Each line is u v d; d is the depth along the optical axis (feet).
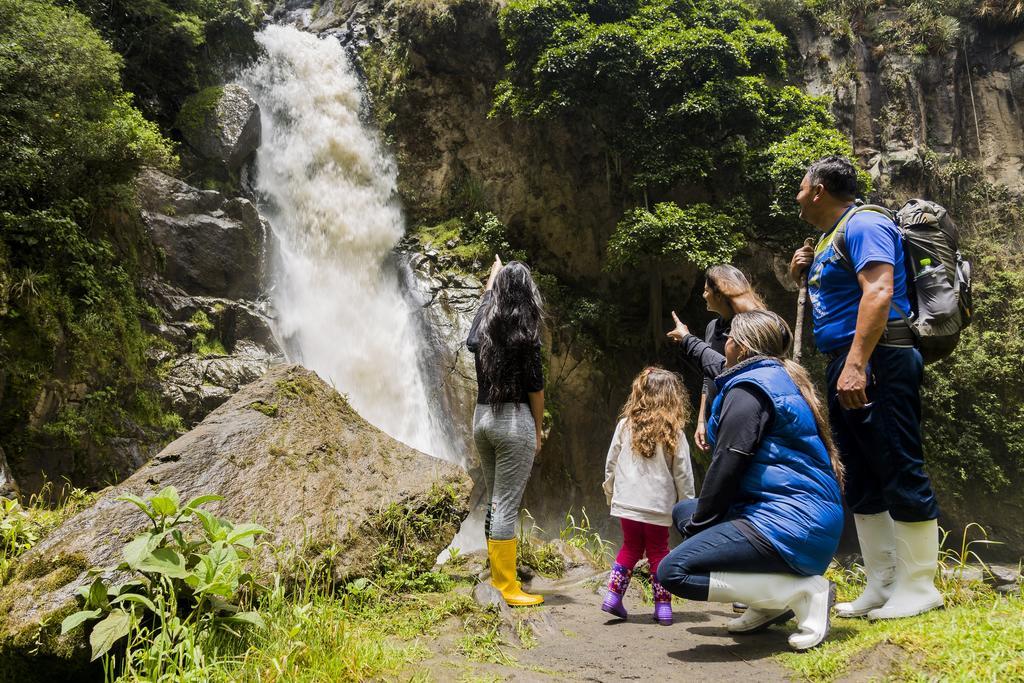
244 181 58.39
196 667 8.48
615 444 14.58
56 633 9.46
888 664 8.79
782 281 73.82
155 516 10.30
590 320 69.41
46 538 10.98
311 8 81.56
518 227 71.61
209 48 62.13
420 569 14.01
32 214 33.63
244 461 13.58
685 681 9.83
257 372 43.65
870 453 11.62
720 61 64.80
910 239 11.94
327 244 62.34
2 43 33.60
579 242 72.95
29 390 31.68
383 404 57.36
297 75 66.95
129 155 39.42
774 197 65.16
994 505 72.95
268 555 12.04
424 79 71.10
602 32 62.08
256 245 50.01
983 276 83.15
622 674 10.21
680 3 69.26
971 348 76.33
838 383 11.07
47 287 33.76
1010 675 7.79
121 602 9.36
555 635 12.39
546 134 69.92
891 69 87.40
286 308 53.72
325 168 65.10
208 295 46.73
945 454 73.05
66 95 36.24
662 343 72.59
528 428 13.33
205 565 9.72
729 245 61.46
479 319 13.57
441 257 63.98
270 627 10.09
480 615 11.99
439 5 68.90
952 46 90.43
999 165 89.71
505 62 69.56
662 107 65.98
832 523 10.51
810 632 10.35
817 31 85.87
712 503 10.57
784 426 10.64
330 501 13.80
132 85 56.39
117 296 38.34
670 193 70.28
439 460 16.10
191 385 40.47
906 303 11.69
